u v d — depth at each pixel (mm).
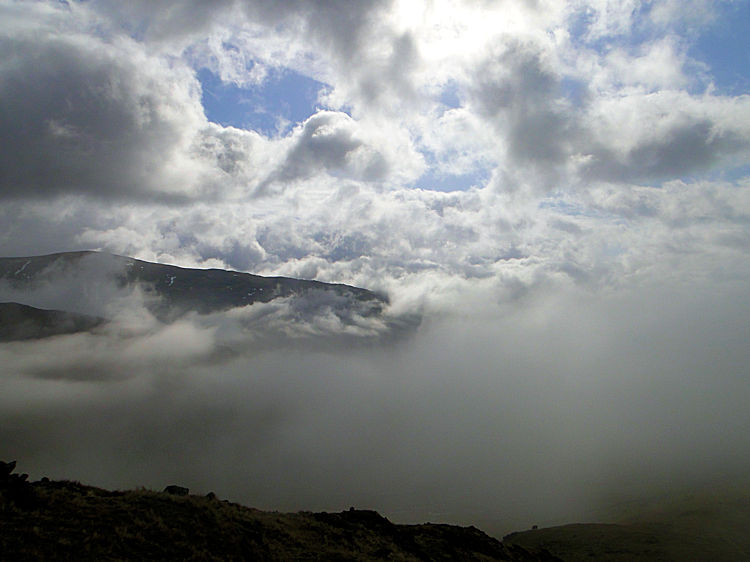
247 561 27438
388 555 36906
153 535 26031
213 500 36531
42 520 24094
